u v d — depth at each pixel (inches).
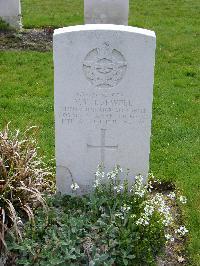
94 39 74.9
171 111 123.9
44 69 148.4
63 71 77.0
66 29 75.3
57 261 70.3
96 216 79.6
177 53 166.6
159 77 145.5
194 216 85.7
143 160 84.6
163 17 214.1
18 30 184.9
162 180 95.6
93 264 70.2
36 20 202.4
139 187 80.0
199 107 126.5
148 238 74.7
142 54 76.1
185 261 76.9
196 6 234.1
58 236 75.3
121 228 75.2
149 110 80.3
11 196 74.0
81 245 74.1
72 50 75.6
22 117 117.3
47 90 133.5
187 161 101.8
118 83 78.2
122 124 81.4
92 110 80.2
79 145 83.1
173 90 136.8
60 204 83.4
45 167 95.9
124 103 79.7
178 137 111.4
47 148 103.9
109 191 83.6
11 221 74.5
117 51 75.9
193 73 149.4
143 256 73.9
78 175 85.7
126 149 83.7
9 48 167.3
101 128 81.7
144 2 240.5
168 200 91.3
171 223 80.3
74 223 76.0
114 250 73.4
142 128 81.8
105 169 85.4
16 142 81.4
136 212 78.7
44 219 77.0
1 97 128.3
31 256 72.0
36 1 239.9
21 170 76.9
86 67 76.9
